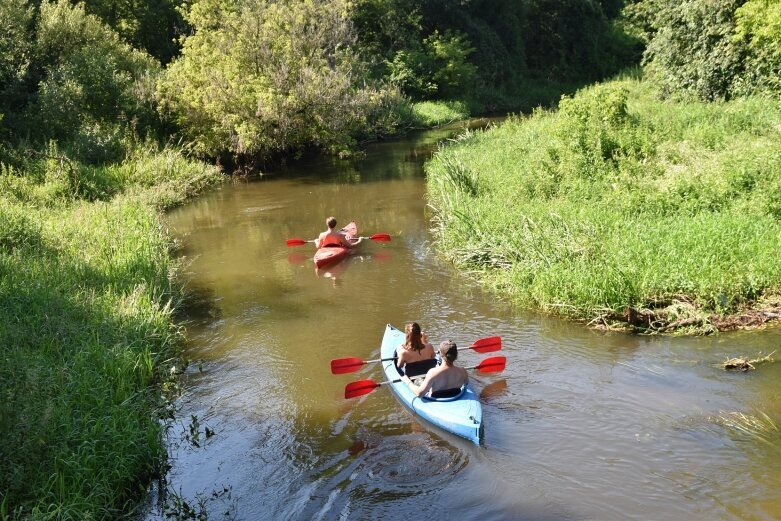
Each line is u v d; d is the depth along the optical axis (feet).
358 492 22.03
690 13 79.10
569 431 24.58
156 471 23.91
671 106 75.56
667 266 34.86
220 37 83.20
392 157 94.02
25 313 32.45
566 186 50.01
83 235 46.47
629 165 50.11
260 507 21.74
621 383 27.91
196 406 28.53
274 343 34.45
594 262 37.19
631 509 20.26
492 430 24.98
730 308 32.94
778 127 56.18
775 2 65.92
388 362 30.45
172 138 83.61
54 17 84.43
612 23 199.52
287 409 27.96
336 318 37.24
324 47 100.32
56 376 26.40
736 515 19.71
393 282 42.50
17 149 69.41
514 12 182.60
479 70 164.25
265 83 81.15
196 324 37.27
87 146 73.51
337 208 64.44
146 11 115.75
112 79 81.05
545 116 91.15
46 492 20.30
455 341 33.40
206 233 57.16
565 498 20.94
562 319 35.09
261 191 73.97
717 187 43.39
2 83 79.10
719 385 27.20
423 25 159.43
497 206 49.11
